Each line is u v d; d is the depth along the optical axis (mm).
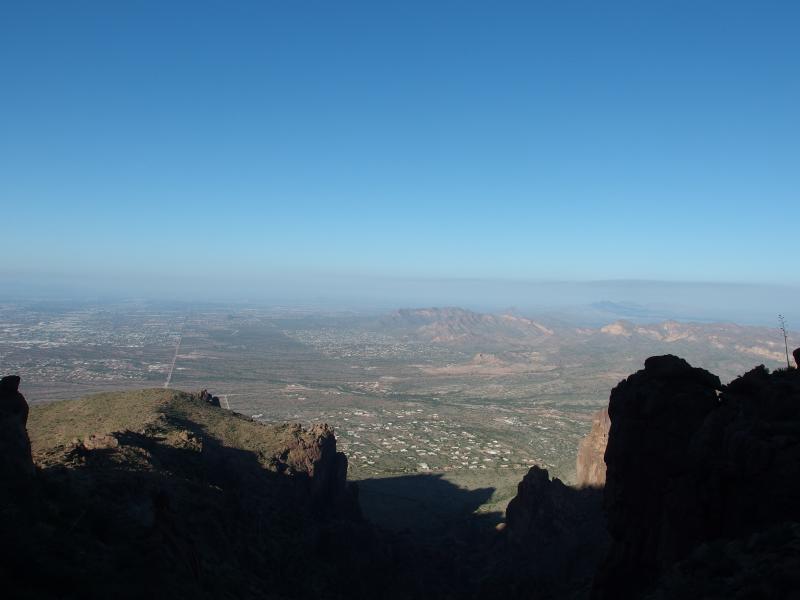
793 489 21797
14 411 30078
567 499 73938
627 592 29172
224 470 65438
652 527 28828
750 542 19656
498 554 70062
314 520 67812
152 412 79938
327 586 52062
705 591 18016
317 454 79000
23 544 20109
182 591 23516
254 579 40875
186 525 40125
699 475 25766
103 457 47656
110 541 26031
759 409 26266
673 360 32000
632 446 30734
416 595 58906
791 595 15820
